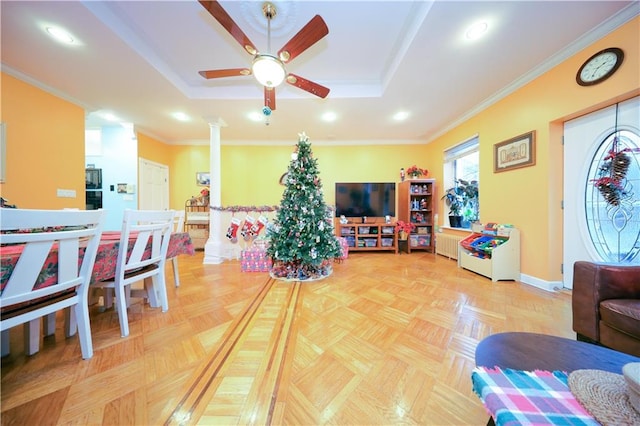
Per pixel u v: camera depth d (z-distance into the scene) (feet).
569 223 7.54
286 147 16.57
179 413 3.10
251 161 16.53
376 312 6.15
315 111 11.34
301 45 5.60
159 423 2.95
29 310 3.42
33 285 3.20
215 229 11.93
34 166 8.52
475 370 2.46
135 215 5.06
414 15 6.31
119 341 4.76
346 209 15.15
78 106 10.08
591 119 6.88
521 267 8.71
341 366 4.04
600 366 2.52
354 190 15.21
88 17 5.74
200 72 6.64
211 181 12.06
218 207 12.01
